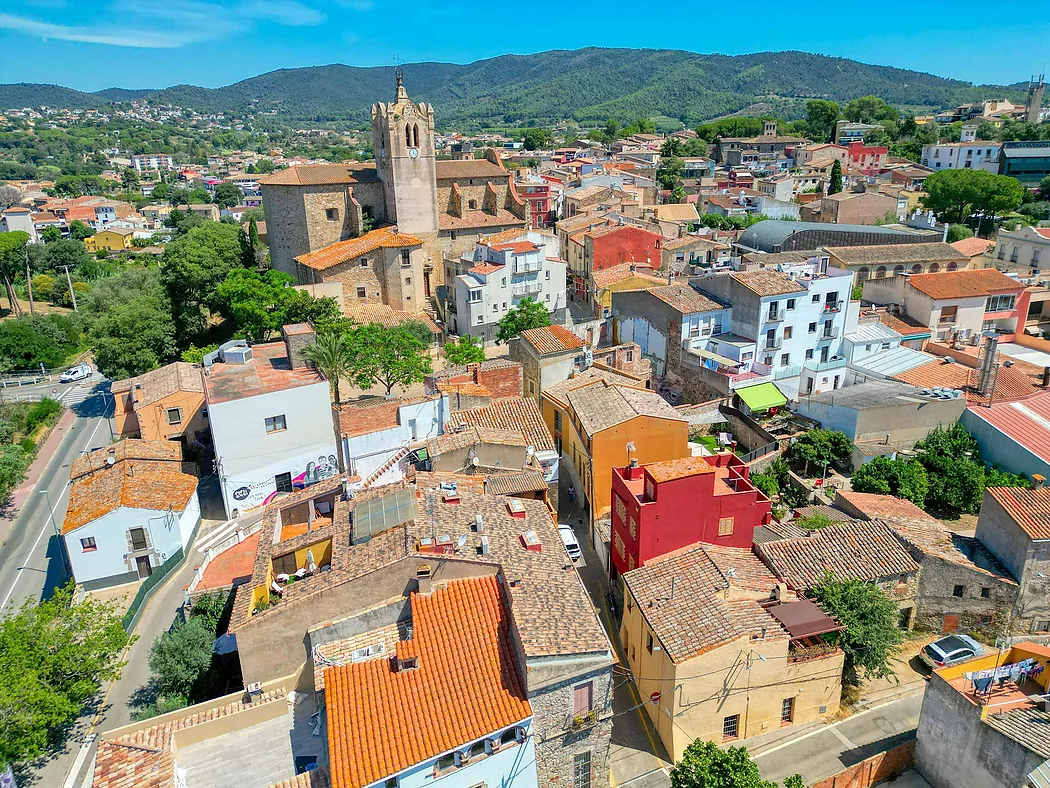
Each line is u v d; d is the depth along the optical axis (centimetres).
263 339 8394
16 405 8356
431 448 4766
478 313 9431
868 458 5716
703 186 17738
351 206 10425
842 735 3556
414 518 3572
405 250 9494
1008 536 4084
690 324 7044
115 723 3775
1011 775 2861
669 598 3666
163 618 4638
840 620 3653
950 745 3155
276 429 5431
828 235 10712
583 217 12612
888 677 3916
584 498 5494
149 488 5231
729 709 3453
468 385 6050
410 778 2611
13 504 6550
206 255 9638
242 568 4444
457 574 3281
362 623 3247
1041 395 6112
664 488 4072
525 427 5422
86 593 5000
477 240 11125
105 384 9769
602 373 6241
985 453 5722
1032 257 10000
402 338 6844
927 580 4131
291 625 3212
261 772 2897
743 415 6406
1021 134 18725
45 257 15338
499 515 3809
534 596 3122
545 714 2861
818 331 7106
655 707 3588
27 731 3206
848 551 4116
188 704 3616
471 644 3005
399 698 2817
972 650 3922
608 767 3125
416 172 10269
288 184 9994
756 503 4272
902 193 14438
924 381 6525
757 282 6925
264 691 3288
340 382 7019
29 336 10438
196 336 9838
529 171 17988
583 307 10919
